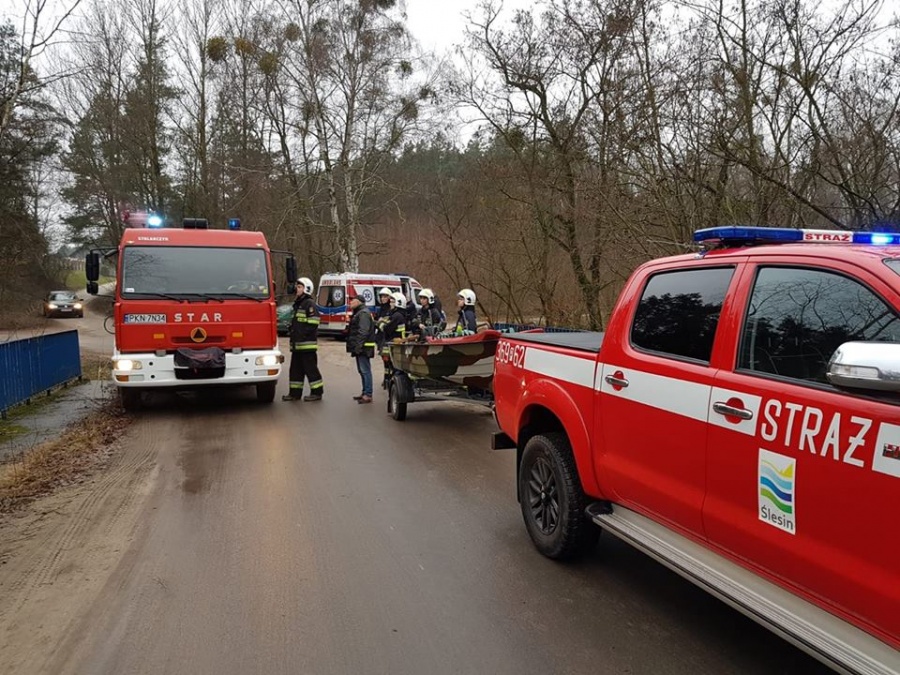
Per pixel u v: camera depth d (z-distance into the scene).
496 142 15.53
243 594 3.71
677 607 3.52
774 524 2.49
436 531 4.69
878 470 2.08
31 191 29.06
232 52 29.34
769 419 2.52
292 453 6.99
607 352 3.63
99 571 4.05
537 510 4.30
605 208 11.03
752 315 2.79
